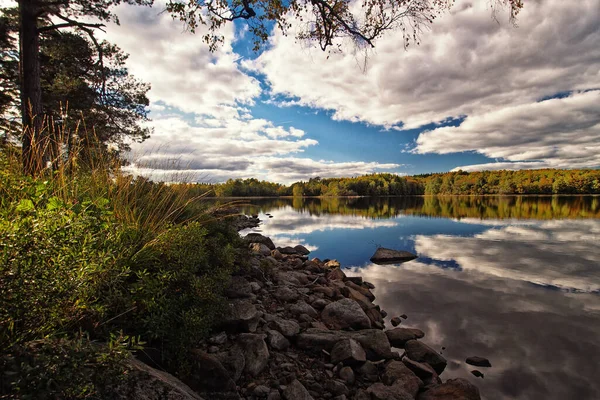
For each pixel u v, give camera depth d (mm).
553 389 3246
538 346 4145
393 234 14945
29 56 7172
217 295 3092
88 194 3699
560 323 4848
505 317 5086
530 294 6230
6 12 10414
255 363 2836
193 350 2525
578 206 34875
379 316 4934
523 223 18844
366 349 3508
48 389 1333
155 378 1812
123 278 2506
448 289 6574
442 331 4578
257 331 3402
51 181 3346
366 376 3080
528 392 3193
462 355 3920
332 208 39812
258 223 20344
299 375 2928
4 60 10844
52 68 11328
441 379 3404
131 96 13312
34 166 3803
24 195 2441
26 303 1511
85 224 2207
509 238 13273
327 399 2693
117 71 12883
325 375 3016
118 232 2996
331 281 6324
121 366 1599
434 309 5445
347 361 3180
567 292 6344
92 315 2092
